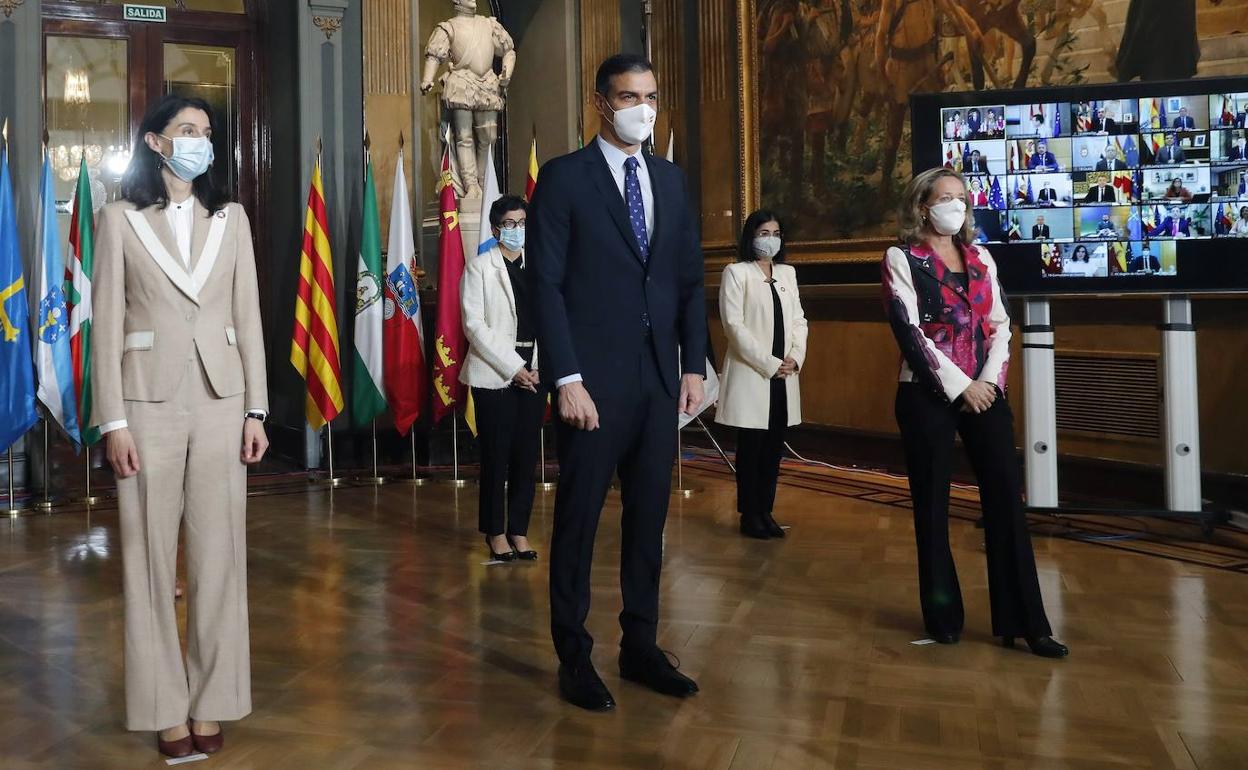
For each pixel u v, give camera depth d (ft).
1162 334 17.98
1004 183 17.79
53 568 16.88
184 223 9.52
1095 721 10.03
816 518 20.22
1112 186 17.47
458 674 11.61
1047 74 22.66
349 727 10.08
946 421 12.46
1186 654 12.02
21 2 24.64
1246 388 19.35
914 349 12.31
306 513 21.40
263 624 13.58
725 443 30.12
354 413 25.57
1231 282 17.06
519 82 32.99
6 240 21.38
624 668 11.41
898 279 12.52
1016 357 23.45
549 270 10.66
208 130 9.43
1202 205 17.15
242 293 9.77
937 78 24.63
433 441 28.02
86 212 22.03
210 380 9.38
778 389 18.43
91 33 28.48
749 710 10.41
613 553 17.44
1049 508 18.29
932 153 17.97
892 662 11.85
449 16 32.83
